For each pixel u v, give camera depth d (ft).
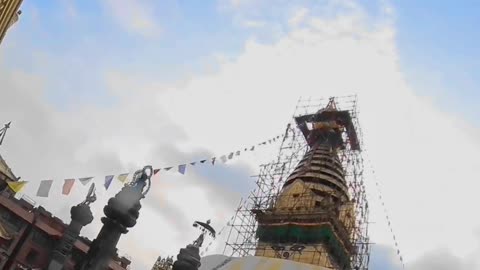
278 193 204.64
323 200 196.44
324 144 230.68
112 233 87.66
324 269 144.66
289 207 195.42
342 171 218.38
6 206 203.21
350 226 199.52
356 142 233.76
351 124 233.96
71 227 117.50
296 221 188.14
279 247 185.57
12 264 164.96
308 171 212.84
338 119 234.17
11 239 195.11
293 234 186.50
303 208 191.72
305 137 237.86
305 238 184.03
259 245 189.26
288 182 212.84
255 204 200.64
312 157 221.66
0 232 191.11
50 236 205.87
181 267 108.68
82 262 84.94
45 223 211.20
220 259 160.56
